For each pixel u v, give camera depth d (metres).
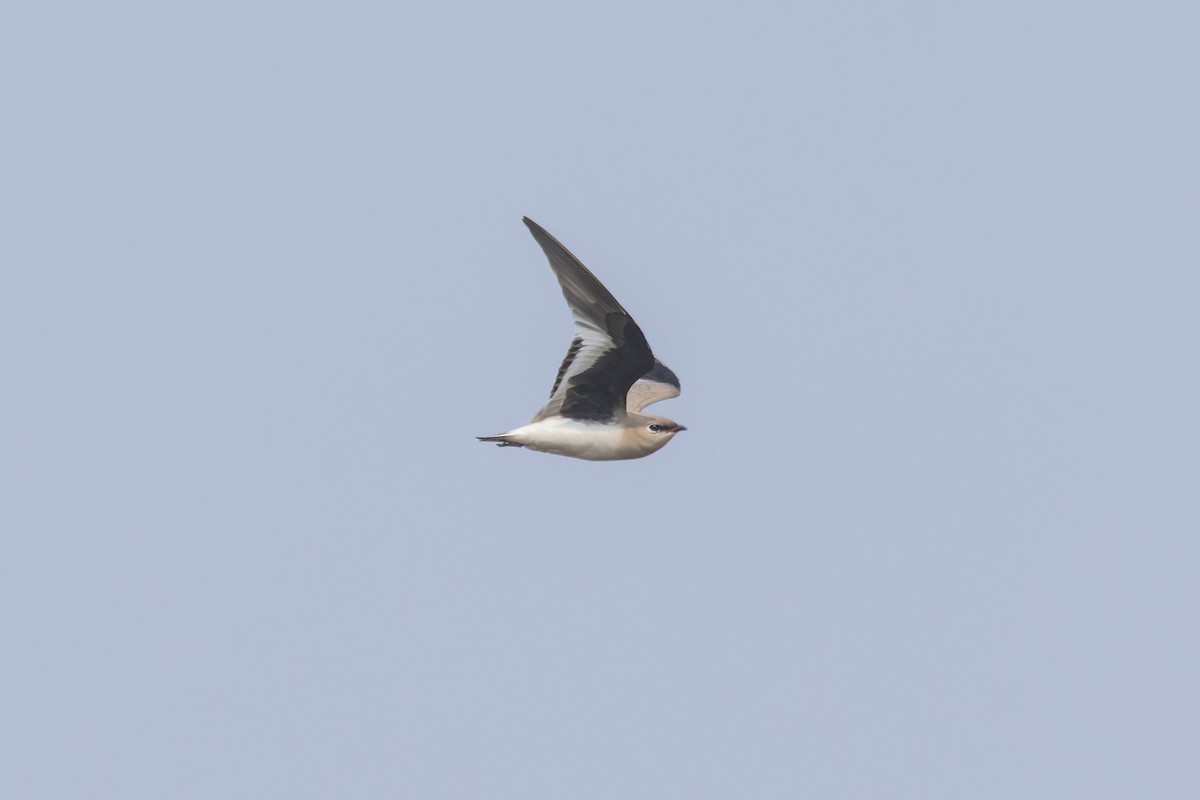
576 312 18.89
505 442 19.80
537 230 18.39
